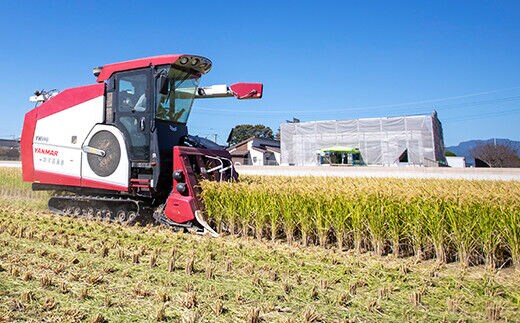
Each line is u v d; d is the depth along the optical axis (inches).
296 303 128.1
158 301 125.0
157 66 268.2
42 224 260.2
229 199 253.6
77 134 295.0
